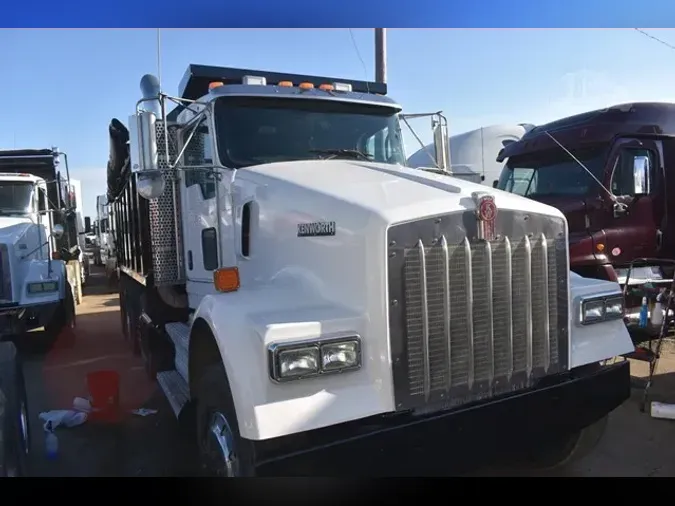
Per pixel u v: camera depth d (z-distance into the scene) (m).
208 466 3.11
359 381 2.71
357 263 2.81
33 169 11.24
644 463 3.94
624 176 7.43
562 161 8.12
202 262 4.73
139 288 6.88
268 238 3.54
